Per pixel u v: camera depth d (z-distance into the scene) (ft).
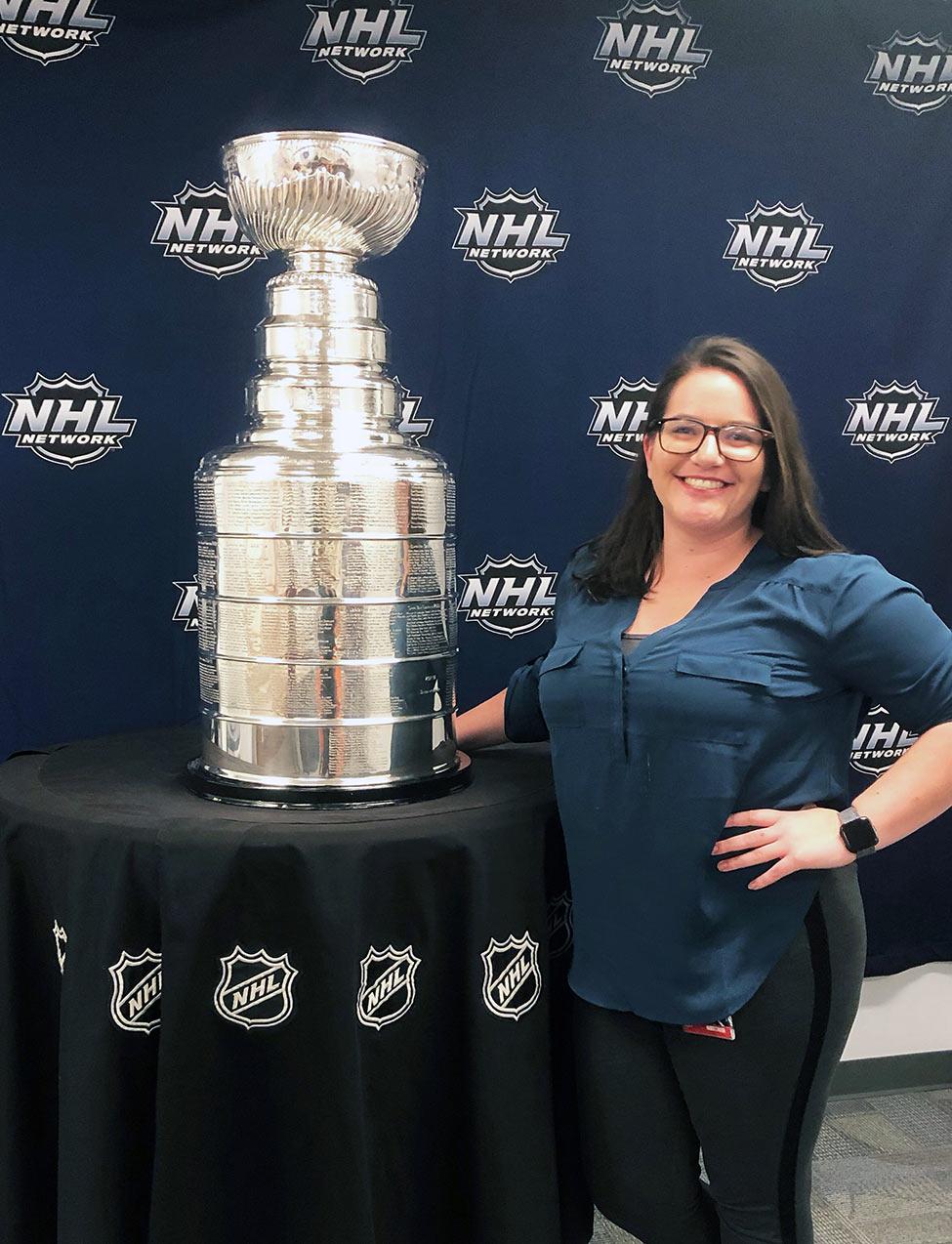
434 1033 4.14
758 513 4.33
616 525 4.57
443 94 5.90
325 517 4.12
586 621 4.43
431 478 4.37
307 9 5.73
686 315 6.28
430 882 3.99
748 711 3.87
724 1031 4.02
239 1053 3.88
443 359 6.12
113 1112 3.88
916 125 6.31
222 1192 3.92
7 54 5.54
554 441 6.28
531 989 4.23
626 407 6.30
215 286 5.89
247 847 3.78
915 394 6.55
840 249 6.35
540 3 5.90
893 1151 6.45
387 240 4.50
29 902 4.14
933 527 6.70
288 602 4.15
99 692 6.08
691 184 6.16
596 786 4.12
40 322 5.76
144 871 3.83
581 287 6.17
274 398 4.35
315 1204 3.89
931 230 6.41
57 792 4.33
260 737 4.23
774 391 4.04
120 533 5.98
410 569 4.31
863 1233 5.69
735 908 4.01
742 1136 4.13
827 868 3.92
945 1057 7.19
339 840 3.84
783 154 6.22
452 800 4.34
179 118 5.72
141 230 5.78
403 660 4.33
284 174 4.11
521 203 6.04
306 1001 3.85
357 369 4.38
